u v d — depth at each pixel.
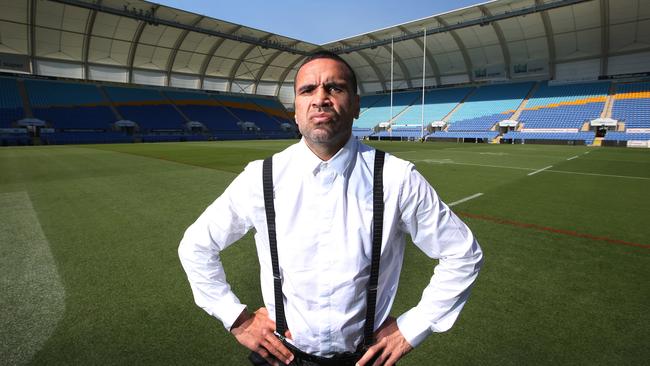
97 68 32.88
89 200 6.69
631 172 10.79
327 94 0.97
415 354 2.21
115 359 2.16
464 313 2.66
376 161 1.06
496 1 25.64
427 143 29.92
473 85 38.47
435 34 32.03
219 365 2.10
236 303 1.18
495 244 4.26
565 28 28.30
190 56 35.16
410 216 1.05
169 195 7.18
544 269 3.49
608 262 3.68
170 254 3.93
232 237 1.20
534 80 34.50
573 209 6.08
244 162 13.32
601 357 2.14
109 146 24.48
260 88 46.03
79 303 2.84
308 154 1.04
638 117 26.73
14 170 10.92
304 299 1.06
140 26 28.41
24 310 2.72
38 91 30.52
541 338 2.34
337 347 1.09
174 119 36.66
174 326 2.52
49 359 2.15
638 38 27.22
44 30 26.84
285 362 1.13
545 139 28.64
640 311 2.68
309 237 1.02
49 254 3.91
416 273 3.42
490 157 15.98
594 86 30.73
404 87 43.44
